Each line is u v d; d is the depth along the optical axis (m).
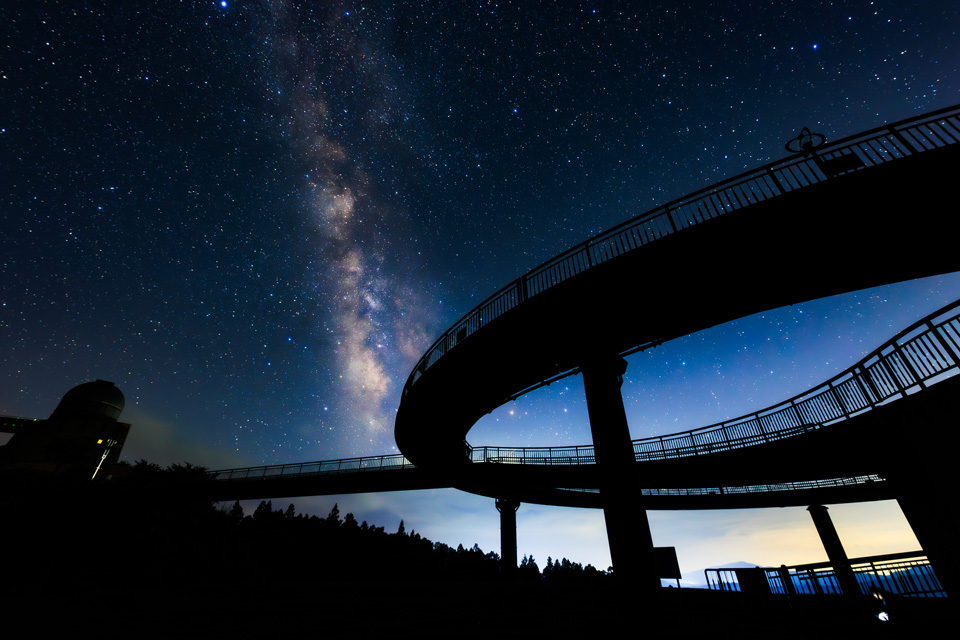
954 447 7.45
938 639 6.20
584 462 21.47
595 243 11.84
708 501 23.28
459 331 14.69
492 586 18.55
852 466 14.25
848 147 8.94
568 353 13.36
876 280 10.42
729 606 10.66
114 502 29.23
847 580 8.29
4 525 25.95
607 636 8.49
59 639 8.14
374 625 9.53
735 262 10.01
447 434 18.73
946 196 8.06
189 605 12.81
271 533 38.72
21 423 40.78
